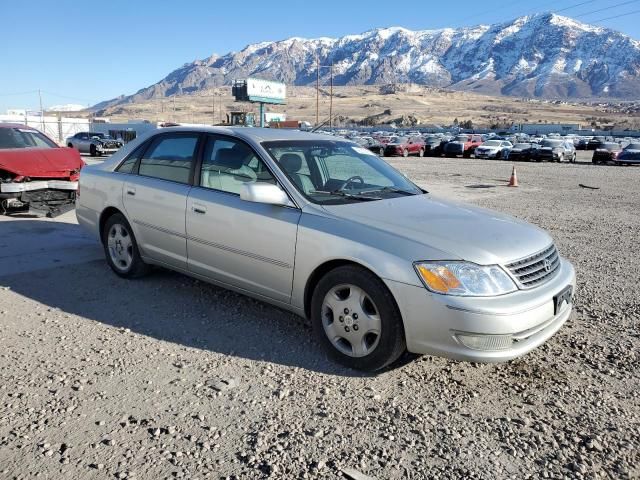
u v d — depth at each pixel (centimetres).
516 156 3741
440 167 2877
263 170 438
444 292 339
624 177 2316
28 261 630
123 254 561
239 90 6631
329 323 391
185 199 479
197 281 563
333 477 268
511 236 385
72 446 286
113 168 572
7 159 888
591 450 296
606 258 736
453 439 303
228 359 392
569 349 426
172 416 317
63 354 391
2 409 318
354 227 381
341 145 512
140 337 424
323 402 338
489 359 340
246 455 283
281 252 408
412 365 391
